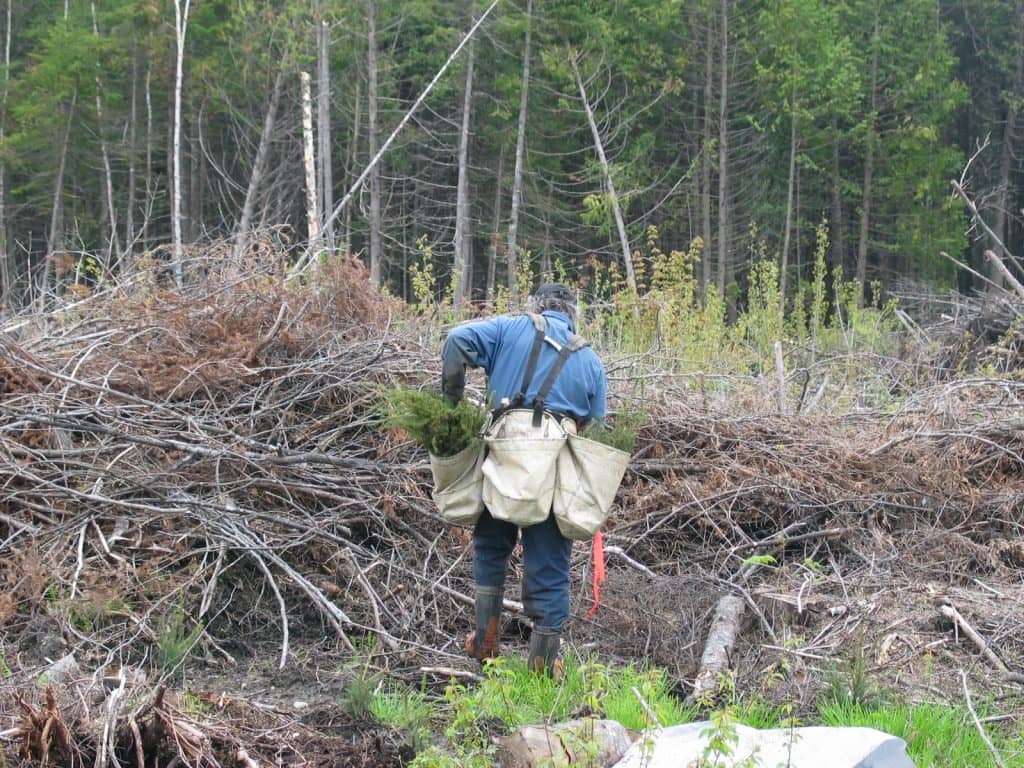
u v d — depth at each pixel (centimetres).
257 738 426
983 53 4409
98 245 4016
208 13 3559
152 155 4272
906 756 394
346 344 748
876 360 1279
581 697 462
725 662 533
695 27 3603
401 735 447
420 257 3938
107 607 535
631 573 670
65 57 3684
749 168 3725
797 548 721
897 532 727
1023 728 459
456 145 3891
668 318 1180
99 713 417
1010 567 686
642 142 3581
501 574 525
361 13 3247
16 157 3838
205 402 686
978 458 779
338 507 644
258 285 792
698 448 782
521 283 1468
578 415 512
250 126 3722
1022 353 1284
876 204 4025
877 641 561
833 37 3694
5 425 631
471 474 511
